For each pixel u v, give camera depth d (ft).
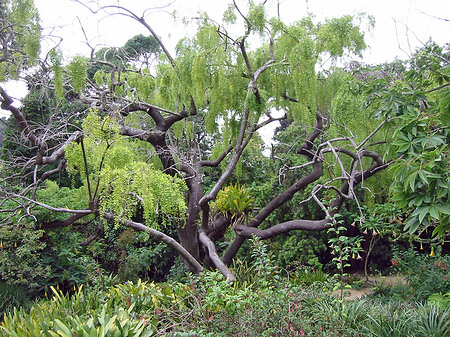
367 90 13.20
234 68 19.71
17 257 20.43
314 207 31.01
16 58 17.11
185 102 20.52
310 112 19.58
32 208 20.17
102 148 15.51
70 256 22.45
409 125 9.91
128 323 11.10
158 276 31.65
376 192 21.98
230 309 11.80
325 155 20.79
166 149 22.76
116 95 20.42
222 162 23.08
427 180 8.15
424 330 12.75
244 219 23.20
